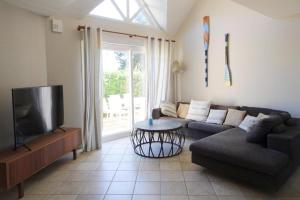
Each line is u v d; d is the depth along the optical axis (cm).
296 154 302
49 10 365
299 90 389
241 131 378
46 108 340
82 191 281
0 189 257
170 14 525
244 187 284
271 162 255
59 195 273
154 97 560
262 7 336
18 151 282
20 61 342
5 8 319
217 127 424
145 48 538
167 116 536
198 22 541
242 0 307
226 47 485
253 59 445
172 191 277
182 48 584
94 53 427
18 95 287
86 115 424
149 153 400
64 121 408
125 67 518
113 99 504
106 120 495
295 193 269
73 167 351
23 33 346
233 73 480
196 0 532
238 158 276
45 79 383
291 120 353
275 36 411
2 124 316
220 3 492
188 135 476
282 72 407
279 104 416
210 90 530
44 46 381
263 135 303
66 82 409
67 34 406
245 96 465
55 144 328
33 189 287
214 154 301
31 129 310
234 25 470
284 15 381
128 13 501
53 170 341
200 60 545
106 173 329
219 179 306
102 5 458
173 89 602
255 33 438
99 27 440
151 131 379
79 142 391
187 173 325
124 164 360
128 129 532
